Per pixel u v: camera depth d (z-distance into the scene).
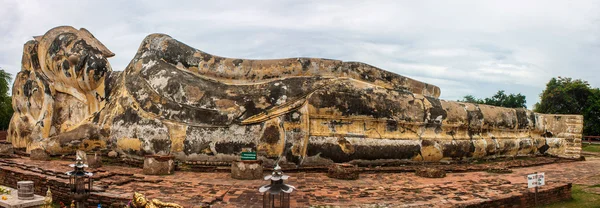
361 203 9.92
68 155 16.75
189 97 15.06
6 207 9.54
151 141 14.97
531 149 20.92
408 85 17.69
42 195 11.22
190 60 16.20
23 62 20.95
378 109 15.59
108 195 9.87
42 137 18.41
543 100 42.59
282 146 14.42
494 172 15.34
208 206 9.45
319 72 16.02
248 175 12.71
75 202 9.96
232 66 16.02
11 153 17.45
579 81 41.34
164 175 13.23
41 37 19.30
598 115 40.19
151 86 15.70
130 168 14.48
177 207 8.34
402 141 15.80
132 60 17.09
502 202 10.36
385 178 13.54
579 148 21.56
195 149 14.55
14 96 20.92
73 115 18.95
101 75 18.16
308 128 14.71
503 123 19.20
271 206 8.74
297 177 13.41
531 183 10.91
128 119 15.68
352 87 15.48
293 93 14.91
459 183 12.72
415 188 11.80
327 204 9.80
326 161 14.84
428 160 16.41
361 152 15.06
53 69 18.58
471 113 17.86
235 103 14.78
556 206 11.17
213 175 13.42
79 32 19.08
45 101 18.72
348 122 15.30
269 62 16.00
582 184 13.77
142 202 8.23
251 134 14.46
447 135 17.09
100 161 14.61
